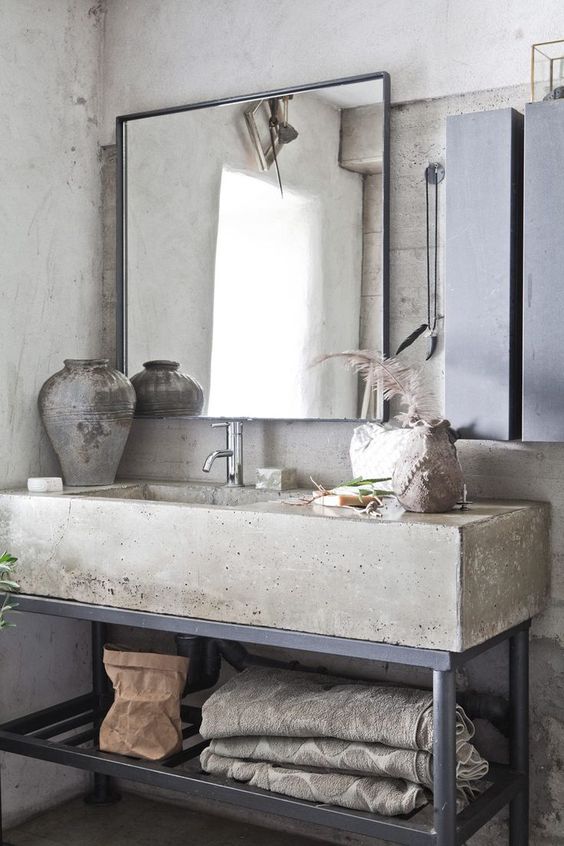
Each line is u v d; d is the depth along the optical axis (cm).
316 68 279
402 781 213
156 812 301
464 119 238
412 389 240
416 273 265
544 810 247
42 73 296
